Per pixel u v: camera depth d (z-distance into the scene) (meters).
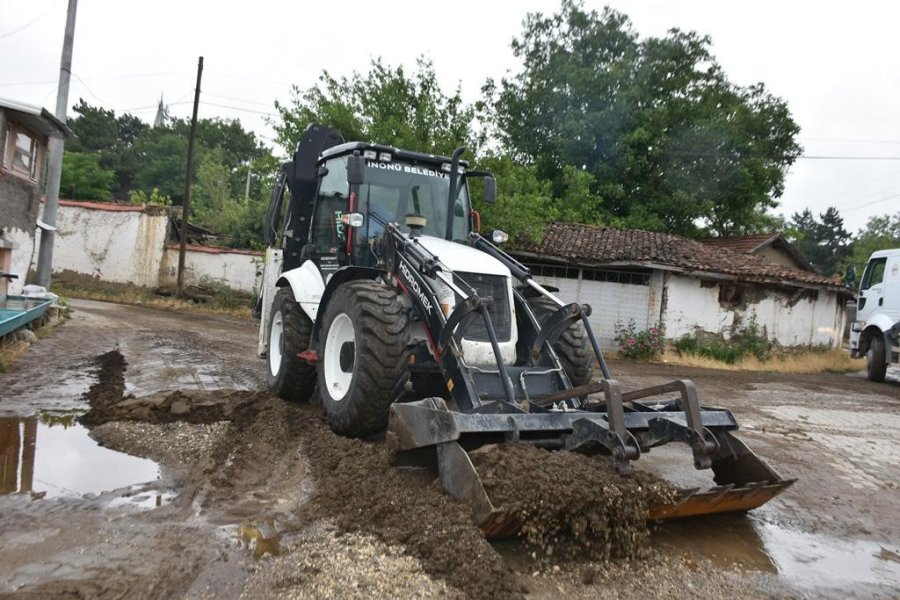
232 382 7.67
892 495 5.29
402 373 4.80
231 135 58.28
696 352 15.72
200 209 37.97
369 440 5.16
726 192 24.33
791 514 4.68
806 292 17.28
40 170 12.73
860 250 42.69
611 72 23.14
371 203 5.96
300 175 7.31
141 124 61.56
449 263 4.98
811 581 3.59
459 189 6.47
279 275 7.48
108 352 9.12
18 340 9.08
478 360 4.84
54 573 3.03
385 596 2.98
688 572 3.57
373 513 3.77
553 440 4.07
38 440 5.05
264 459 4.85
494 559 3.21
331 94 15.03
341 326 5.39
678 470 5.38
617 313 16.20
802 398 10.32
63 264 22.14
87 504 3.89
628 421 4.17
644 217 23.14
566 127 23.12
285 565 3.23
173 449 4.93
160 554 3.29
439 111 14.48
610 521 3.59
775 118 24.88
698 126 22.98
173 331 12.88
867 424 8.24
